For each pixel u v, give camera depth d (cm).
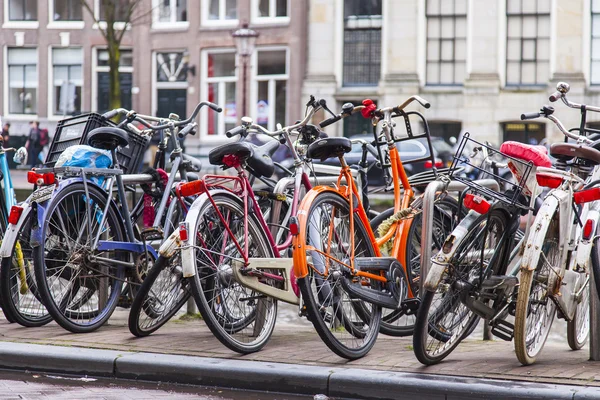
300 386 648
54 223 795
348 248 743
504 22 4091
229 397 640
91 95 4753
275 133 820
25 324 820
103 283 824
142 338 777
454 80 4156
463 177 720
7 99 4866
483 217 682
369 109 820
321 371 650
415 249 837
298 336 812
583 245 682
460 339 705
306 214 690
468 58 4116
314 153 759
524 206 698
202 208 710
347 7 4278
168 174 881
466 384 610
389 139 824
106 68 4753
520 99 4066
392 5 4194
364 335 732
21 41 4822
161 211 862
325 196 719
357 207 756
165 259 725
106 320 823
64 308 799
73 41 4753
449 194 854
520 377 632
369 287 748
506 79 4109
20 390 650
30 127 4812
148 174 872
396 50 4184
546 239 681
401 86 4172
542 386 604
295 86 4322
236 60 4462
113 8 3831
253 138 3969
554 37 4031
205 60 4528
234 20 4466
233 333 730
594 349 700
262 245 758
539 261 684
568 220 683
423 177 843
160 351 721
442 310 691
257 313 742
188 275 692
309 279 693
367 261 746
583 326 765
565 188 685
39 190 793
